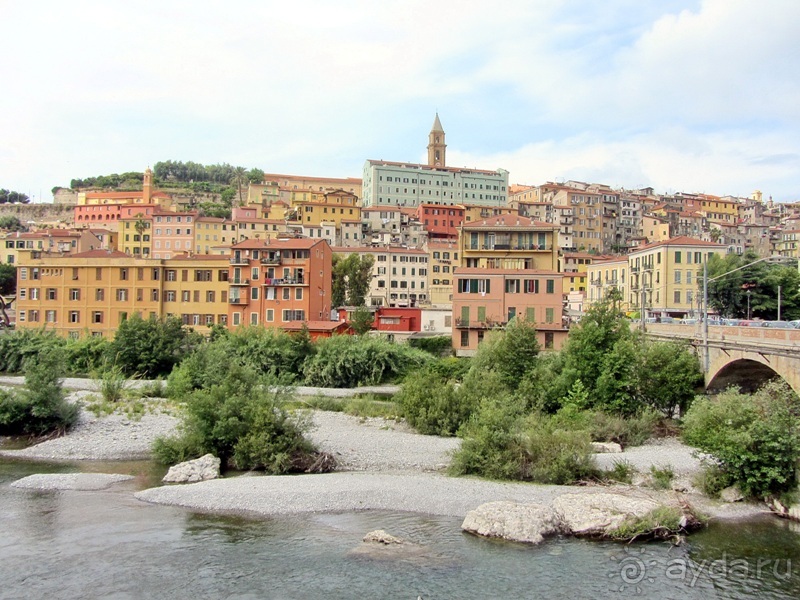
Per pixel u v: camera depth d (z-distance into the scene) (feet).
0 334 302.86
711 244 353.92
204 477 130.00
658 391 177.88
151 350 267.80
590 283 459.73
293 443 138.51
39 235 492.54
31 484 125.39
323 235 551.59
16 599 75.92
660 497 114.11
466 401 173.17
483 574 84.43
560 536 98.63
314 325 305.73
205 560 88.12
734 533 99.50
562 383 182.09
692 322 224.74
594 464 130.72
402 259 473.26
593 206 637.71
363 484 123.44
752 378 172.45
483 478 129.70
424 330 325.01
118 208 636.48
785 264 424.46
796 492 110.42
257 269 321.52
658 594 79.10
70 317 328.49
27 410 167.63
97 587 79.46
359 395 239.30
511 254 305.73
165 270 328.08
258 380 154.71
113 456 151.12
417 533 99.71
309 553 91.09
